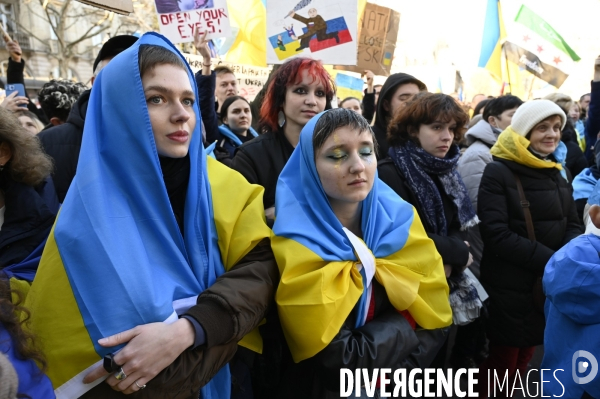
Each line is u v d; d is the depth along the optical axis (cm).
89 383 102
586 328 151
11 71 308
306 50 295
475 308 196
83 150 116
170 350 102
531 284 225
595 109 365
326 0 288
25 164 140
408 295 144
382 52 415
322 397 143
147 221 118
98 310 103
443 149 198
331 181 138
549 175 233
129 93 116
